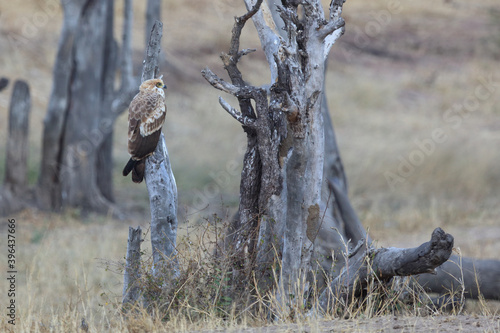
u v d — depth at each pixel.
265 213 20.98
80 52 52.88
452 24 125.81
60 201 53.34
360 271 19.67
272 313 20.06
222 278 20.05
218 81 20.78
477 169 64.94
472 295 23.77
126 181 67.12
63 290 29.84
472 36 120.56
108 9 54.53
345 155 70.81
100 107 54.38
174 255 20.75
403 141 77.81
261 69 92.38
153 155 21.16
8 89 76.75
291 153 19.75
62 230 46.34
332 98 92.62
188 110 82.25
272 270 20.67
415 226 48.09
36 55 84.81
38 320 20.73
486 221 50.41
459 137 76.38
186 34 96.94
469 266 23.67
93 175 54.22
